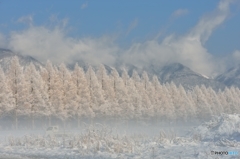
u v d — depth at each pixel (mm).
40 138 28016
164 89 96312
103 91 76000
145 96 86312
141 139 27922
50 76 71062
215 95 115812
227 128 29484
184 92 101938
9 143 28297
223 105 118938
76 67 74125
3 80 63375
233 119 31141
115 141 23438
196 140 26094
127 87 82688
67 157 20578
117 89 78562
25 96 65312
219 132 28797
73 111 70125
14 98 63781
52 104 69125
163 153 20500
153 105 88438
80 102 71625
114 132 34031
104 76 78812
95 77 75375
